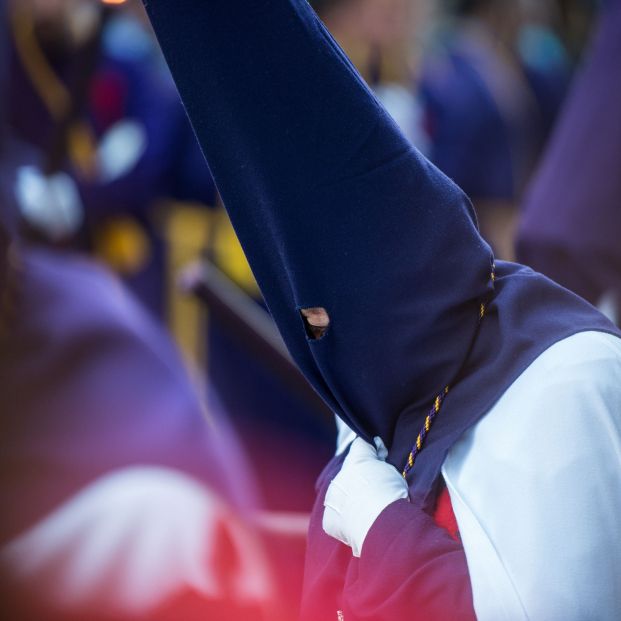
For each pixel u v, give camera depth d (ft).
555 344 13.93
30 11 35.01
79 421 14.64
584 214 24.64
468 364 14.39
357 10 32.99
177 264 35.47
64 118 28.78
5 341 15.02
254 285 34.94
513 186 41.73
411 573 13.66
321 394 15.05
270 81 13.66
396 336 14.25
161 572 13.37
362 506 14.32
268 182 13.91
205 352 34.73
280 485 33.78
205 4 13.56
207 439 15.15
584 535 13.15
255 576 13.89
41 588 13.32
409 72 36.63
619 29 25.02
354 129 13.83
